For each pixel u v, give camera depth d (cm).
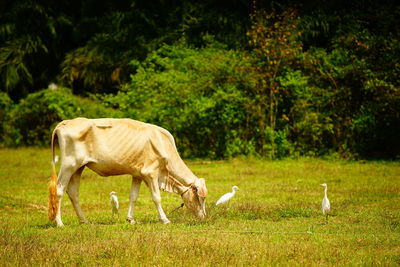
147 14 3262
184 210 1176
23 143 3105
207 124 2327
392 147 2394
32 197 1405
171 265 704
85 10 3506
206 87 2333
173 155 1049
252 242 821
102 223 1044
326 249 782
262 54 2298
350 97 2322
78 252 762
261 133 2309
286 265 704
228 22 2948
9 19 3525
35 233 903
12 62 3447
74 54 3441
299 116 2311
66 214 1170
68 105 2805
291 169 1928
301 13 2812
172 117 2314
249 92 2350
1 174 1891
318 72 2359
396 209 1167
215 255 743
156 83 2378
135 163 1022
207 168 2017
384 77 2252
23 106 3081
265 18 2573
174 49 2591
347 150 2267
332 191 1428
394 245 820
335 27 2759
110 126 1022
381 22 2484
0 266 696
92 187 1596
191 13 3078
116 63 3306
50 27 3481
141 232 902
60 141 1008
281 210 1125
